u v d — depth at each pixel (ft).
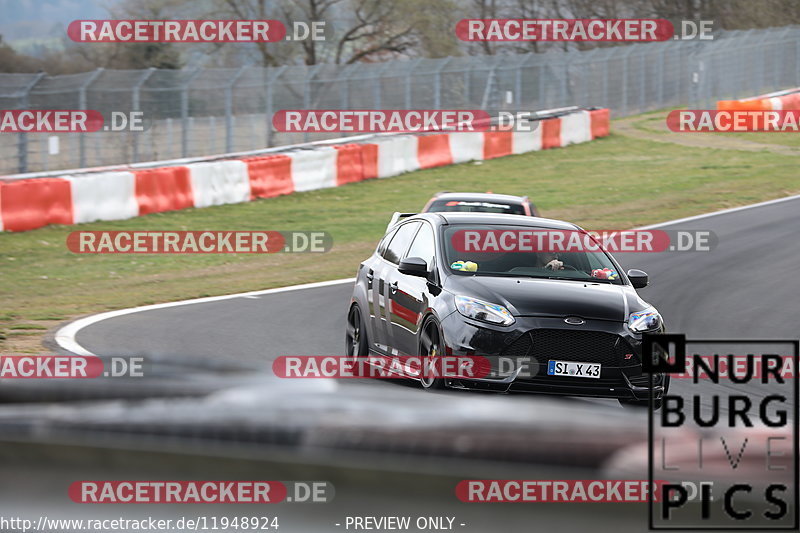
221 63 562.66
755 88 587.27
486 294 96.68
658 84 601.21
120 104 334.44
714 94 551.18
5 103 296.71
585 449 26.96
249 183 298.76
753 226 254.68
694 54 539.70
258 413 28.17
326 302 161.99
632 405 95.86
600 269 107.65
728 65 563.48
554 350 92.99
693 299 166.20
